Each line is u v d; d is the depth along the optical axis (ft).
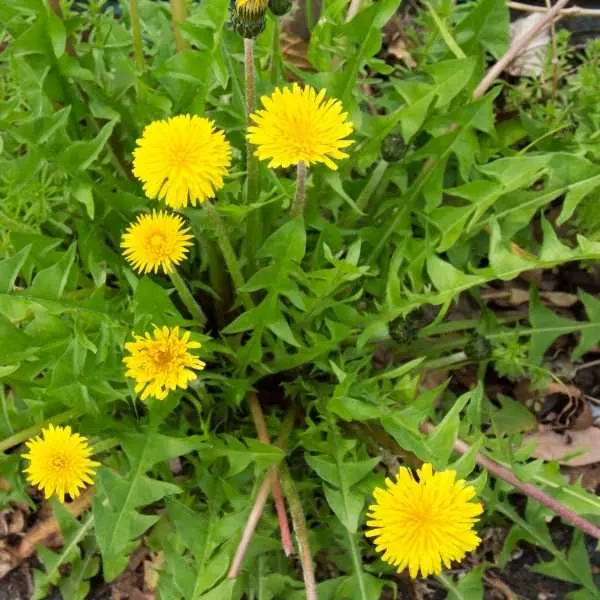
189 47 1.46
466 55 1.57
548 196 1.42
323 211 1.67
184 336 1.16
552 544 1.50
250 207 1.27
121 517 1.21
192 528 1.31
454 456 1.44
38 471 1.17
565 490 1.41
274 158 1.10
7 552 1.58
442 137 1.47
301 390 1.58
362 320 1.47
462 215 1.43
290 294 1.32
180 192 1.11
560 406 1.70
